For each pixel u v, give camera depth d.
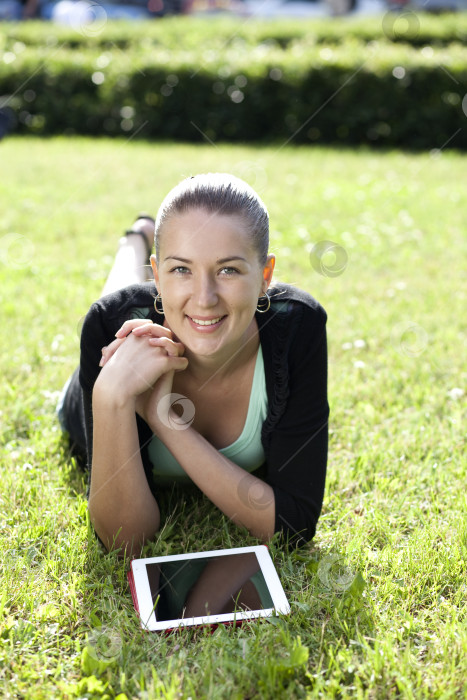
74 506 2.22
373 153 7.78
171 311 1.79
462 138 8.12
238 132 8.30
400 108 8.10
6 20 13.17
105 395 1.85
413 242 4.81
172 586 1.87
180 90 8.20
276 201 5.59
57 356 3.13
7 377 2.96
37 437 2.59
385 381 3.05
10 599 1.86
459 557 2.02
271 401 1.98
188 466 1.96
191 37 9.81
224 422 2.05
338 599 1.87
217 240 1.70
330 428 2.71
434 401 2.90
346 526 2.18
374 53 8.22
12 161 6.69
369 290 3.96
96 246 4.50
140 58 8.38
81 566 1.98
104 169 6.50
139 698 1.61
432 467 2.45
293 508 2.01
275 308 1.98
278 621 1.79
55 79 8.31
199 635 1.79
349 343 3.31
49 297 3.70
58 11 12.97
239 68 8.13
